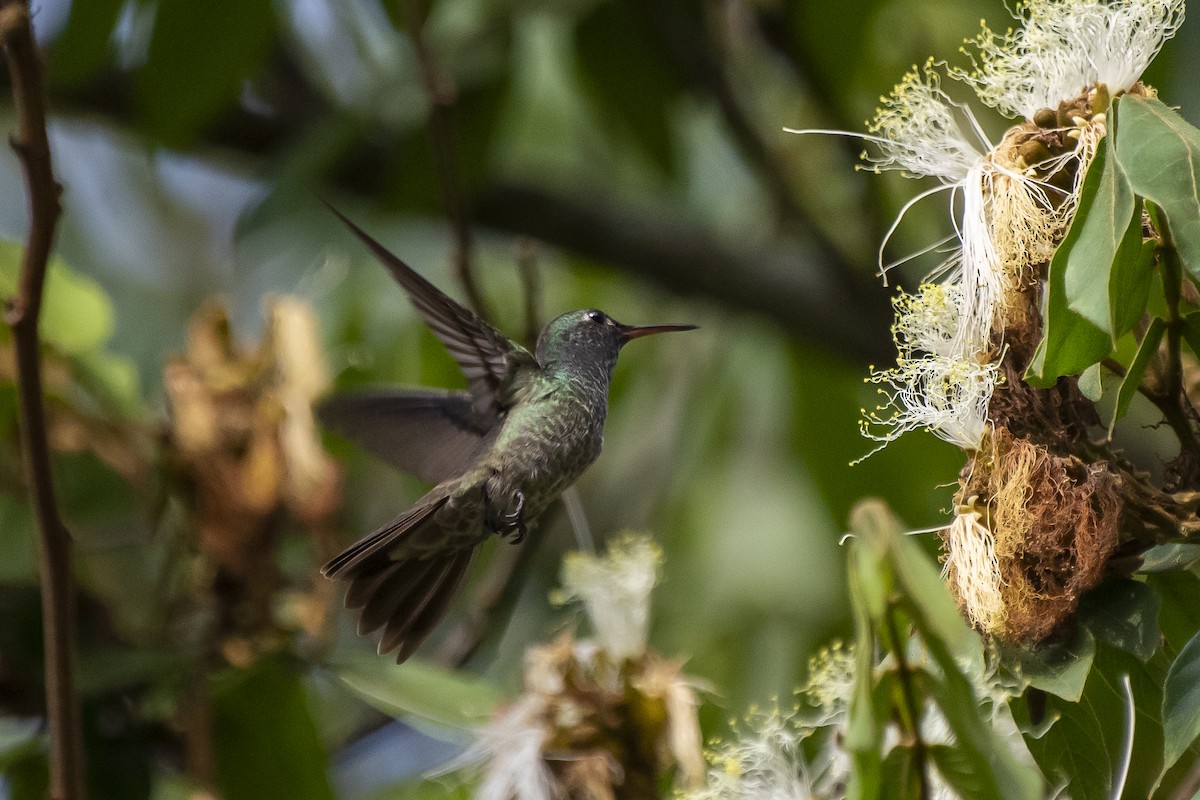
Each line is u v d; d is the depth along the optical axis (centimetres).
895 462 858
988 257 400
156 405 776
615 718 568
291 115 913
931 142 429
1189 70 690
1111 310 354
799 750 503
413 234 971
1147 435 741
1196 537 389
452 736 614
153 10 784
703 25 870
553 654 583
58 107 878
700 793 496
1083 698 402
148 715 656
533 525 643
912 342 416
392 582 586
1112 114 382
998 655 396
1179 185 356
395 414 651
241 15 784
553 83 966
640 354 1028
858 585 373
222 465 670
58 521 516
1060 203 405
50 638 517
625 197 962
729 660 928
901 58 878
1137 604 391
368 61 912
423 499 611
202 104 803
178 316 1087
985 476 402
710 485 978
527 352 670
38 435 509
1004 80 425
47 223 495
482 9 871
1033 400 399
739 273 900
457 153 847
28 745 634
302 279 898
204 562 668
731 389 990
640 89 904
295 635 662
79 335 696
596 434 660
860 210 866
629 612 589
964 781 388
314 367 690
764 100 969
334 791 668
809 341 895
